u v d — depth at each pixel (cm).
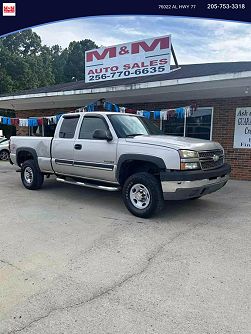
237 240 464
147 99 1215
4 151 1862
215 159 591
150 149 557
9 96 1430
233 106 1049
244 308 292
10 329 262
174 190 531
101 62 1306
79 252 419
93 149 643
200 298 309
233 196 772
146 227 522
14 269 369
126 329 262
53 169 755
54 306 295
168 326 266
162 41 1122
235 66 1059
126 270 368
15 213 611
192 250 426
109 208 648
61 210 632
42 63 4622
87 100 1348
